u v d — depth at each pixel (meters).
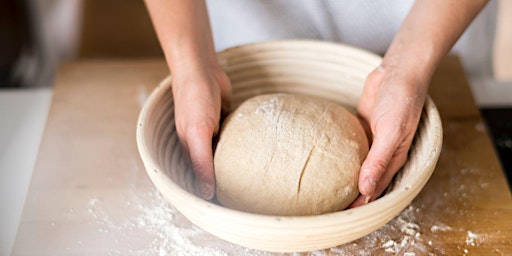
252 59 0.94
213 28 1.21
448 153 0.95
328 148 0.77
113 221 0.83
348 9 1.09
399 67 0.82
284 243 0.65
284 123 0.79
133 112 1.04
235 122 0.82
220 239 0.80
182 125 0.81
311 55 0.94
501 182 0.89
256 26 1.17
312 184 0.75
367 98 0.87
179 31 0.87
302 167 0.75
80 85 1.11
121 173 0.92
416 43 0.83
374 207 0.63
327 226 0.62
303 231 0.62
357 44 1.16
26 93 1.15
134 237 0.80
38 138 1.03
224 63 0.92
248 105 0.85
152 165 0.69
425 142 0.78
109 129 1.00
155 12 0.90
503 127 1.11
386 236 0.80
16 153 1.00
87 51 1.78
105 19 1.87
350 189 0.76
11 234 0.84
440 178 0.90
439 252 0.77
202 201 0.64
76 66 1.16
